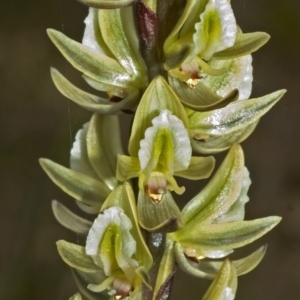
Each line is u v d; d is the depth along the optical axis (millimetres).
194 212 168
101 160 173
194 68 165
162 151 162
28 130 377
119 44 168
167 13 165
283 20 397
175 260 168
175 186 163
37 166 362
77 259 166
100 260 163
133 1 164
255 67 399
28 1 406
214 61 169
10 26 404
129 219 162
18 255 333
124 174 164
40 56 397
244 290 337
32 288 326
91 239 162
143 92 168
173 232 168
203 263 173
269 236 350
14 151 367
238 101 169
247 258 173
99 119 173
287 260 346
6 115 383
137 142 163
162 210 164
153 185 163
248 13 400
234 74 169
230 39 164
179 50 163
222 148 171
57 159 353
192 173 165
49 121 380
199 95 165
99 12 168
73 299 164
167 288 167
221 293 164
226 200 168
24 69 395
